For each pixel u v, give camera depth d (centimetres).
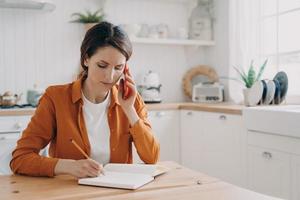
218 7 369
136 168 118
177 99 386
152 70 374
